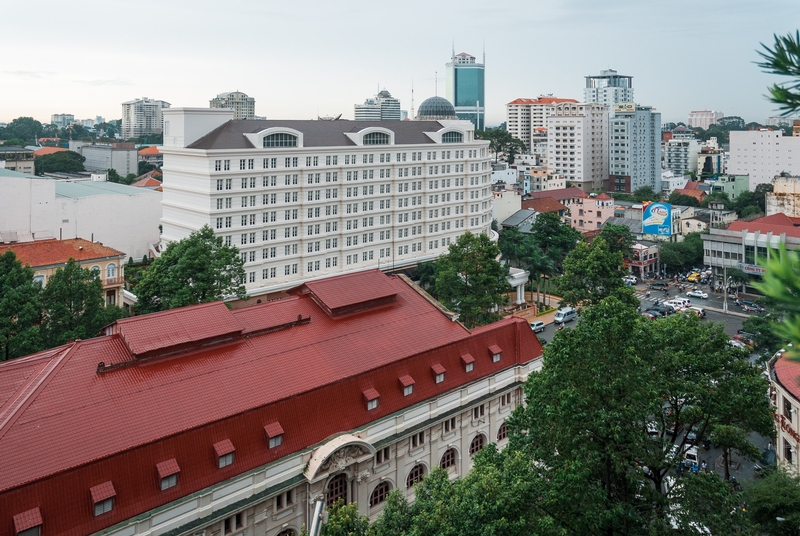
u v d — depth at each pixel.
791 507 52.41
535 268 149.75
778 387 69.19
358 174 149.50
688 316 70.38
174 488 50.25
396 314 74.94
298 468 56.78
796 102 11.85
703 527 44.69
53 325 85.88
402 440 64.50
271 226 135.62
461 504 41.53
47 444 48.00
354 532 42.38
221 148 128.62
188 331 61.91
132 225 166.25
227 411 55.06
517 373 77.50
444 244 169.12
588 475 44.47
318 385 60.34
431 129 170.75
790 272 10.49
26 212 147.00
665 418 59.44
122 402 53.38
